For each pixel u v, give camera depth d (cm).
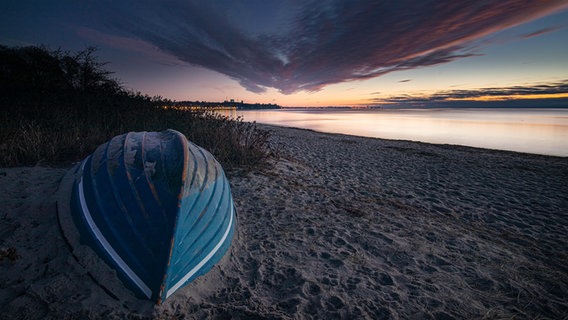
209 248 259
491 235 436
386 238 382
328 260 315
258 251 321
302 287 257
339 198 553
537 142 2164
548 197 673
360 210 492
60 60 945
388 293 261
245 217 416
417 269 310
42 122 598
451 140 2230
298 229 390
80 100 789
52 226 269
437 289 272
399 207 535
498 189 733
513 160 1209
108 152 316
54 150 491
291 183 604
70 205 280
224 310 218
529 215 544
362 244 361
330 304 239
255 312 216
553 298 273
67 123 623
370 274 292
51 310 192
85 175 300
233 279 261
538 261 355
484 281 294
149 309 202
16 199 320
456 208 562
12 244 248
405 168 950
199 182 286
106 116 703
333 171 809
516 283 294
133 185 257
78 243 241
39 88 852
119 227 235
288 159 871
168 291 212
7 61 824
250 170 636
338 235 381
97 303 201
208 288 240
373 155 1191
